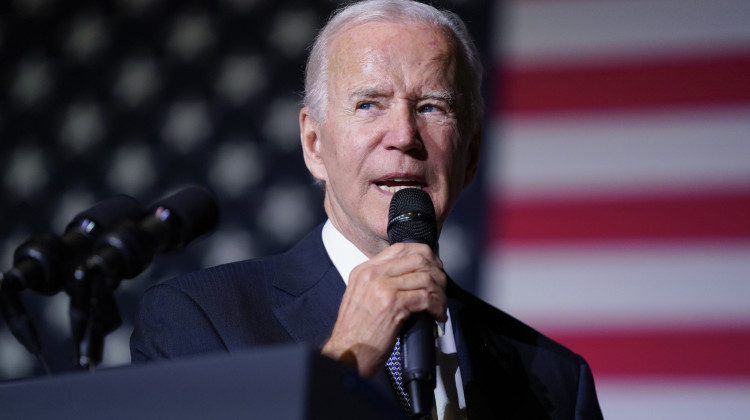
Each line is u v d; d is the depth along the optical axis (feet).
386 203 17.16
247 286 17.94
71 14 46.73
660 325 37.06
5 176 44.86
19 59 46.50
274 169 42.83
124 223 13.52
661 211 37.99
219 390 8.53
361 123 17.37
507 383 18.42
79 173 44.37
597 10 40.50
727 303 36.81
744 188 37.58
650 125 38.83
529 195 39.17
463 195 39.63
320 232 19.34
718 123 38.32
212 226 14.76
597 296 37.70
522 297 38.19
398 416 9.30
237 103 43.86
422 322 13.79
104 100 45.11
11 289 12.85
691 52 39.24
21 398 9.52
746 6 39.24
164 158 43.78
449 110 17.81
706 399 36.22
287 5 44.80
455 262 38.96
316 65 18.84
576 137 39.32
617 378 36.88
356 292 14.01
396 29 17.93
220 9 45.16
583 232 38.34
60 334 42.29
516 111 40.11
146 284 41.86
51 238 13.25
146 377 8.89
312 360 8.34
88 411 9.08
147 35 45.60
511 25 41.06
